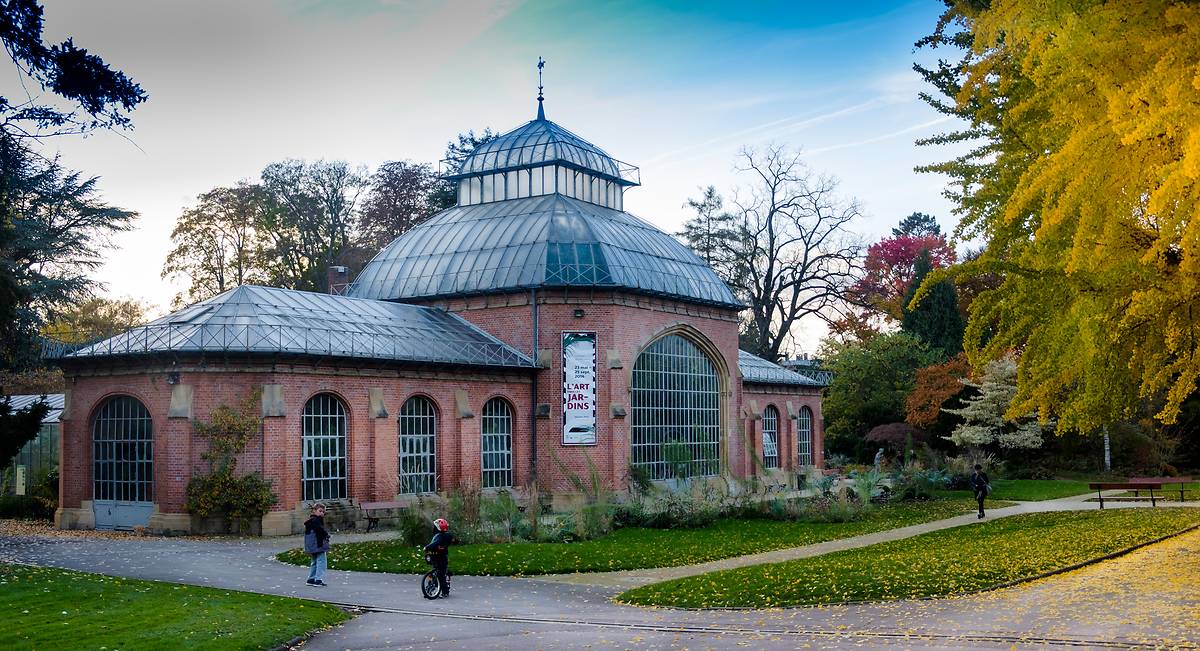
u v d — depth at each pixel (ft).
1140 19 34.19
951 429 200.75
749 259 245.04
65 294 179.63
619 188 184.24
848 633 50.62
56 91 70.54
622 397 146.20
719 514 123.95
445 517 98.73
